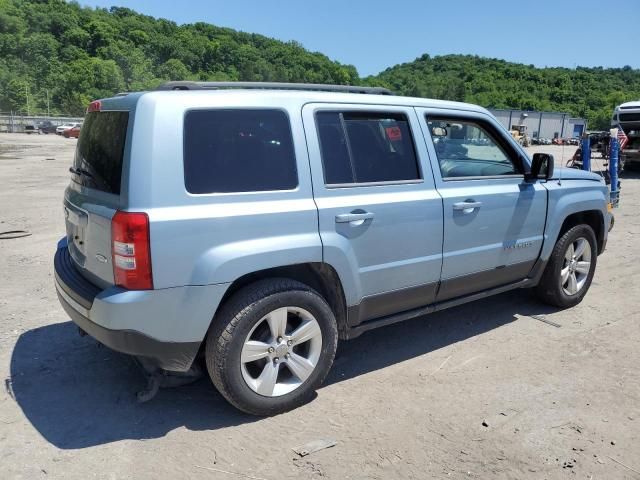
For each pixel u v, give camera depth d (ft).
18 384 12.49
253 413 11.09
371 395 12.17
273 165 10.97
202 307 10.14
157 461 9.81
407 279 12.96
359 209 11.81
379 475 9.48
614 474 9.54
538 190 15.60
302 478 9.41
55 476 9.38
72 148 106.22
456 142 14.29
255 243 10.51
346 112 12.14
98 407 11.59
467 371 13.33
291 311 11.21
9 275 20.51
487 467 9.71
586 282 17.84
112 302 9.67
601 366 13.57
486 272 14.69
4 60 375.04
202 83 11.42
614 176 36.96
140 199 9.65
